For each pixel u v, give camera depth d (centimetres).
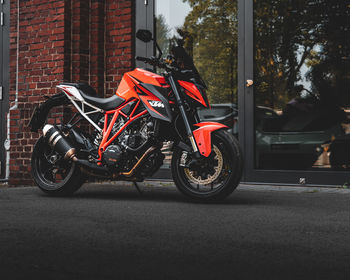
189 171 385
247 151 535
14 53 654
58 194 429
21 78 614
